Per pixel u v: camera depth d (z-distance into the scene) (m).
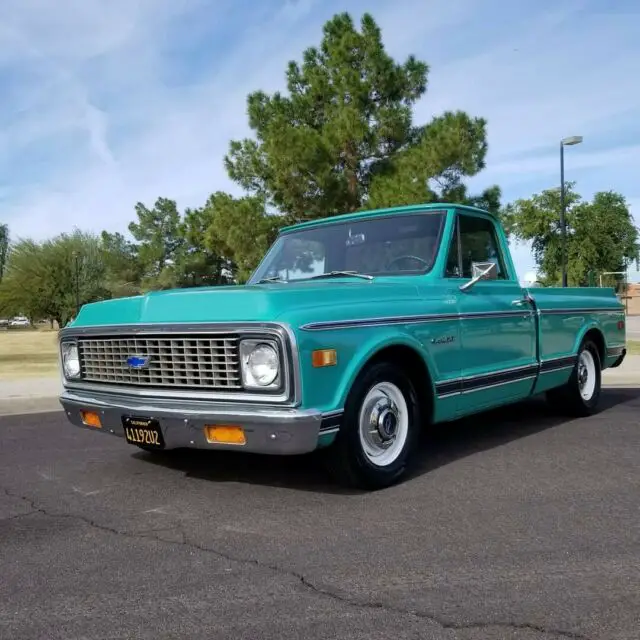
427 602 2.95
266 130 20.77
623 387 10.11
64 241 49.56
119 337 4.66
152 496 4.66
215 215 22.14
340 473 4.46
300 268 5.89
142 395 4.50
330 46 21.11
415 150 19.42
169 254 57.72
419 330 4.80
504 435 6.43
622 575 3.19
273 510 4.25
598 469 5.13
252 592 3.09
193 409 4.19
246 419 3.98
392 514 4.11
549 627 2.72
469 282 5.39
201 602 3.01
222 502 4.46
